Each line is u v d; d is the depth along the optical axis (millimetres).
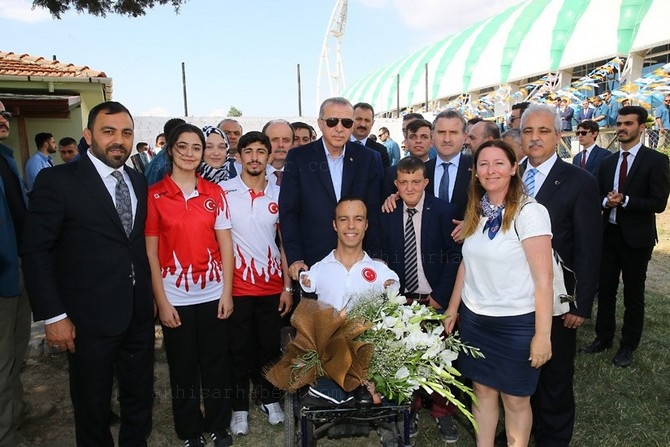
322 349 2352
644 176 4020
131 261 2641
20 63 9609
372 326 2418
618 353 4199
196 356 2998
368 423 2602
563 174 2752
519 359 2461
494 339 2510
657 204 3914
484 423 2693
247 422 3363
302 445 2365
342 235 2816
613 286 4297
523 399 2547
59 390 3941
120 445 2846
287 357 2453
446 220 3098
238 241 3189
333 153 3301
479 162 2420
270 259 3287
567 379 2799
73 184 2480
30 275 2400
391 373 2355
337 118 3100
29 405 3557
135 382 2795
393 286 2838
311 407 2348
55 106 7758
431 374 2426
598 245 2699
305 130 4859
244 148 3145
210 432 3158
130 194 2676
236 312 3234
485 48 25547
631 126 4090
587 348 4453
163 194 2814
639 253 4055
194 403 3016
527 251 2367
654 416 3344
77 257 2512
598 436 3123
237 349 3289
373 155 3443
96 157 2572
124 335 2666
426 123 3881
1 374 2795
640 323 4117
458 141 3441
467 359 2646
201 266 2895
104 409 2650
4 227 2707
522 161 3320
